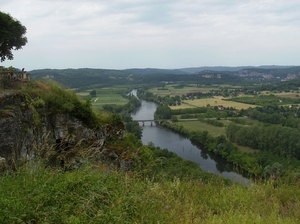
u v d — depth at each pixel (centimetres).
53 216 465
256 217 532
